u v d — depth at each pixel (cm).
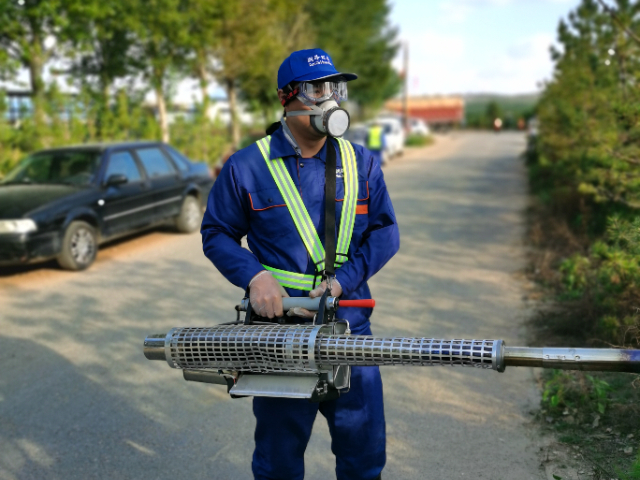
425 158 2719
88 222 860
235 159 245
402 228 1046
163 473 360
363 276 241
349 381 237
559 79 1305
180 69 2095
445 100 6569
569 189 991
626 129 626
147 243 1003
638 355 180
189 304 670
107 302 685
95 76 1961
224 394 460
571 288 640
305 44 2627
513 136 5253
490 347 190
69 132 1570
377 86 3875
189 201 1071
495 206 1263
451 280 731
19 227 766
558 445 369
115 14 1688
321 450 381
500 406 425
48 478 358
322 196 241
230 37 2180
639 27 834
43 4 1432
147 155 1009
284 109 242
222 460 373
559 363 187
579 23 1174
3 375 499
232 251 238
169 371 502
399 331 568
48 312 655
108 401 451
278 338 206
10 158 1306
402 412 423
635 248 440
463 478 345
